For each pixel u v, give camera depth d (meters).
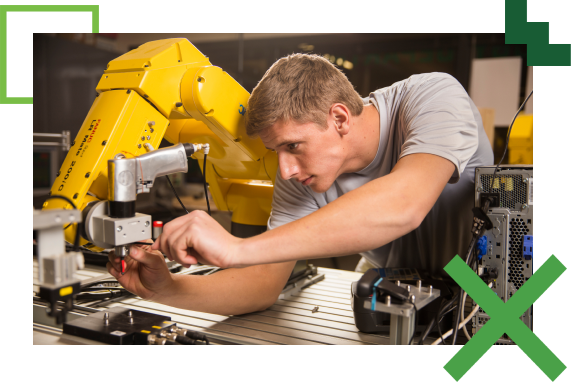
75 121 3.25
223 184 1.39
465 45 3.96
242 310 1.02
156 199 3.51
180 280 0.97
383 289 0.73
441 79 0.99
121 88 0.91
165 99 0.94
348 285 1.35
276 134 0.86
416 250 1.21
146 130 0.91
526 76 3.96
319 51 4.58
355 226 0.71
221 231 0.76
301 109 0.84
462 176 1.12
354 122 0.97
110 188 0.73
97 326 0.84
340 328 0.97
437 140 0.81
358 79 4.67
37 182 2.88
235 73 4.42
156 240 0.79
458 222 1.15
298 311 1.08
